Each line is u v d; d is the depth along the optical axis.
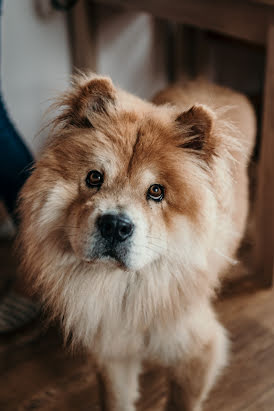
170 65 4.16
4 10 3.22
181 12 2.57
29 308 2.55
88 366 2.21
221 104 2.47
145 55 3.95
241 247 2.89
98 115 1.70
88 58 3.58
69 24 3.58
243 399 2.00
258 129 3.54
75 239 1.54
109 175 1.56
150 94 4.14
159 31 3.94
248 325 2.37
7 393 2.09
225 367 2.13
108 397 1.90
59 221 1.63
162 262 1.65
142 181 1.56
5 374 2.19
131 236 1.48
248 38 2.30
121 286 1.70
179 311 1.72
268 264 2.58
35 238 1.70
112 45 3.71
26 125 3.62
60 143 1.67
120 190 1.55
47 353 2.30
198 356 1.81
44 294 1.86
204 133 1.64
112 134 1.63
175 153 1.63
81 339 1.87
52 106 1.77
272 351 2.22
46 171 1.65
